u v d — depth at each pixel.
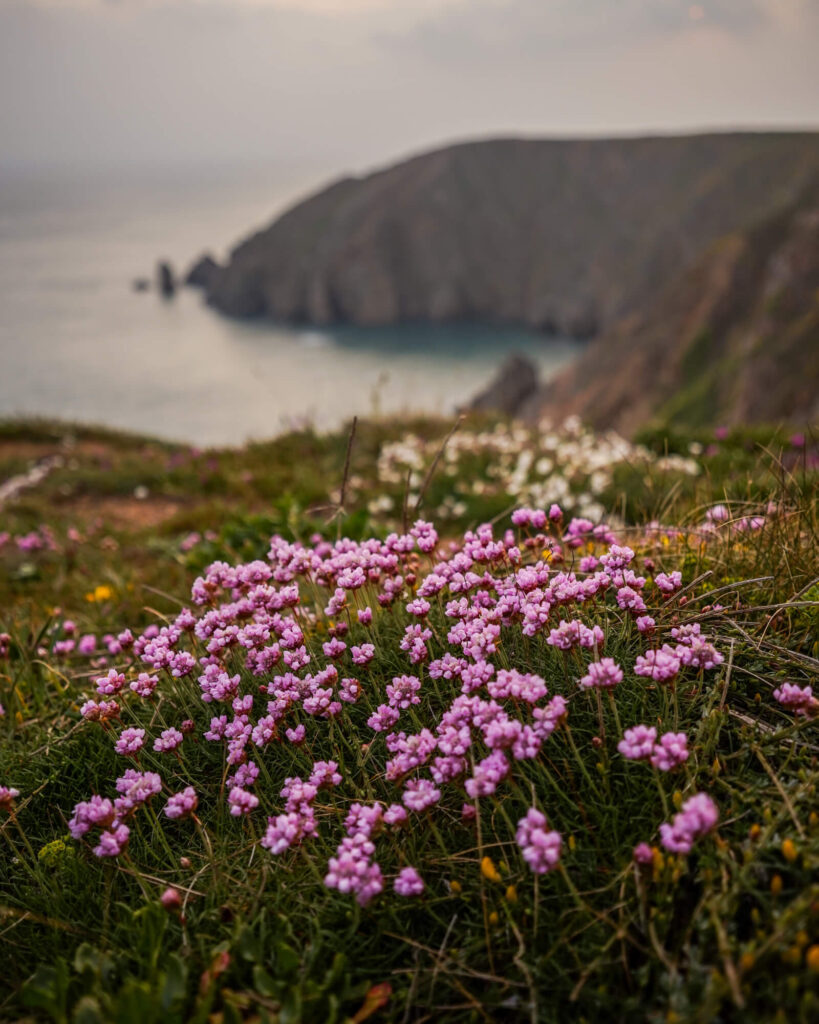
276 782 2.78
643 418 95.00
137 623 5.88
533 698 2.29
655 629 2.70
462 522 8.03
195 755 3.05
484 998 1.96
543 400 109.81
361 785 2.69
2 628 5.17
